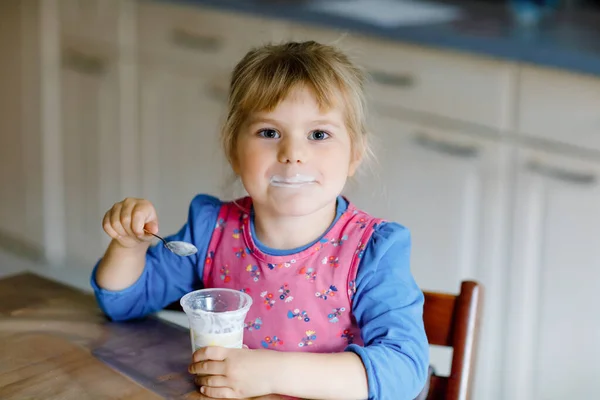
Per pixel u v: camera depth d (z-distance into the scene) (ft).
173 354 3.34
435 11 8.13
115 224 3.58
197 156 8.92
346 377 3.07
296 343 3.62
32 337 3.48
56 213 10.59
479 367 7.02
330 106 3.57
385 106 7.26
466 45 6.59
